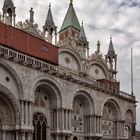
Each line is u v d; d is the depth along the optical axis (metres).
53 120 52.00
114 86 69.94
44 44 54.00
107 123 65.50
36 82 47.88
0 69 43.12
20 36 49.28
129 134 72.00
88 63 68.00
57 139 51.16
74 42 65.31
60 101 52.25
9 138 44.12
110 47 76.94
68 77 54.00
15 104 44.34
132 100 73.06
